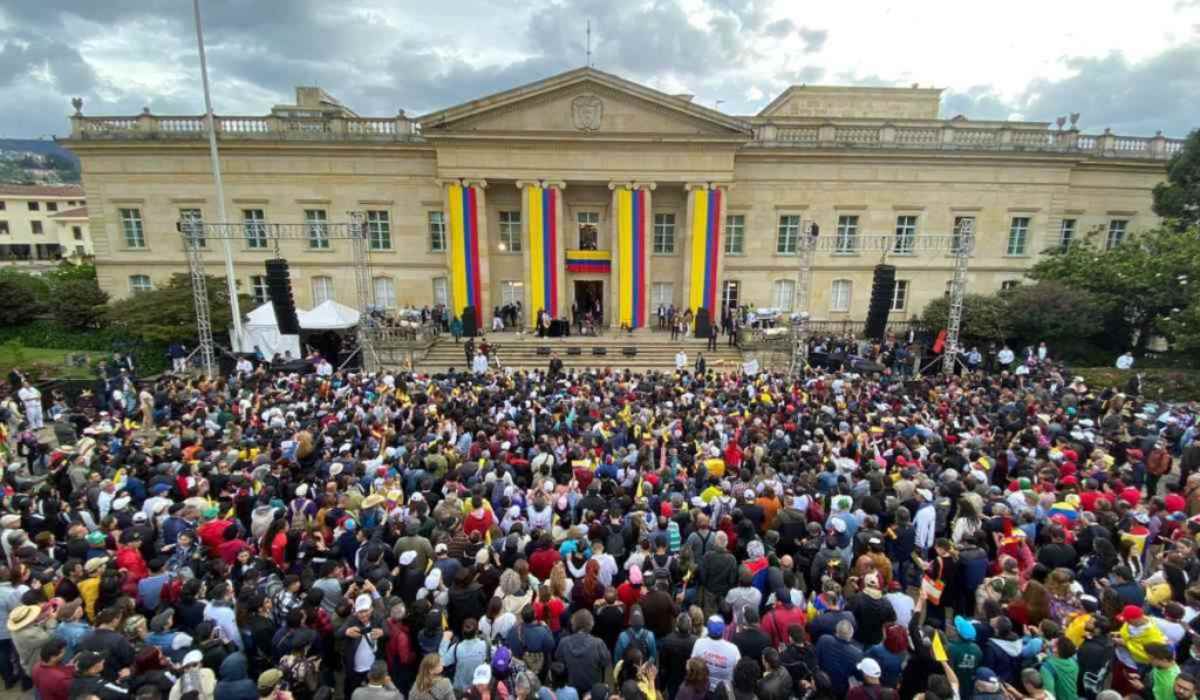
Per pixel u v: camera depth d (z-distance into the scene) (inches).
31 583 316.2
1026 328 1246.9
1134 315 1232.2
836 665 258.2
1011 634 265.0
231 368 1067.9
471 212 1366.9
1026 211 1494.8
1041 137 1467.8
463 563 334.3
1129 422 639.8
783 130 1450.5
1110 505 392.2
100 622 258.5
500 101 1318.9
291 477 470.0
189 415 635.5
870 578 292.0
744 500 402.6
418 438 548.4
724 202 1382.9
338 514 371.6
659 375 970.7
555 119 1342.3
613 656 284.4
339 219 1444.4
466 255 1380.4
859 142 1457.9
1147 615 281.6
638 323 1422.2
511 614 278.7
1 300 1310.3
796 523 377.7
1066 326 1189.7
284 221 1433.3
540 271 1397.6
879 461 511.8
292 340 1054.4
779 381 881.5
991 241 1505.9
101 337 1307.8
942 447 537.6
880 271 1092.5
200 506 382.3
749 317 1392.7
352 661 277.0
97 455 506.3
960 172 1470.2
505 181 1385.3
